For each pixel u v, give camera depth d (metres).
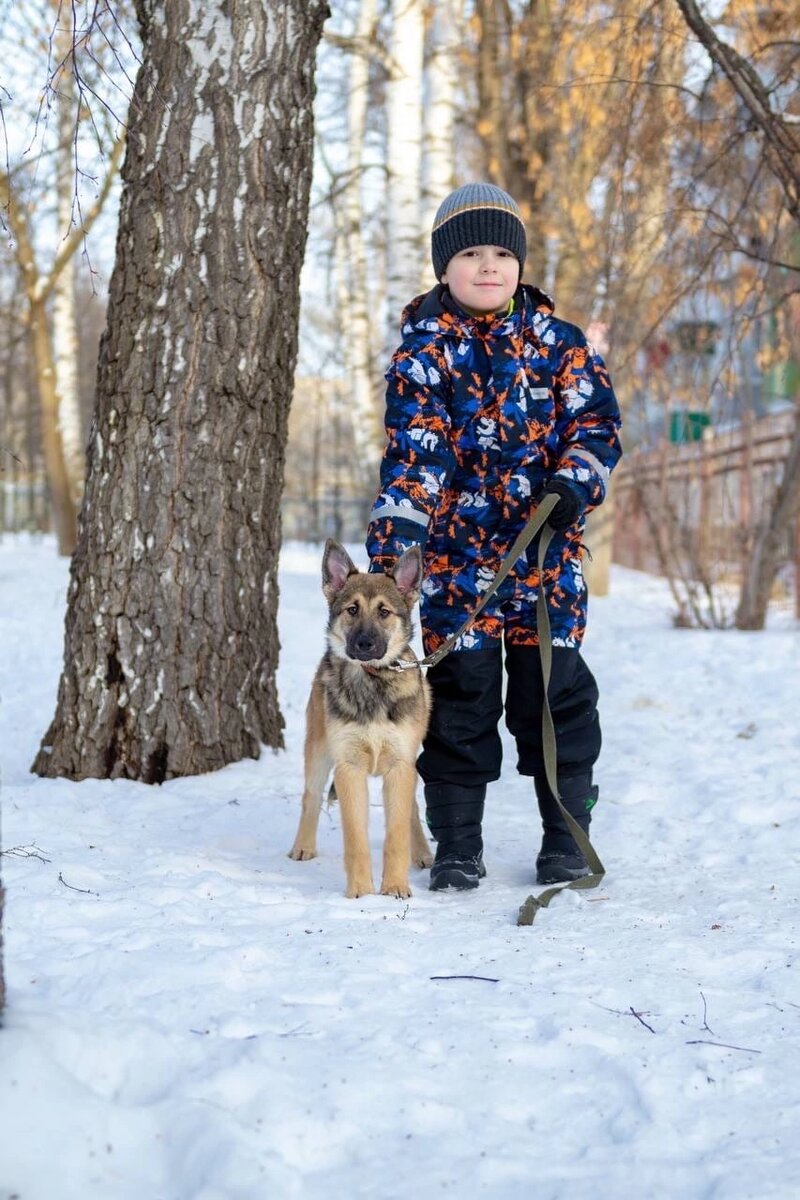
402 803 4.43
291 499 39.09
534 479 4.56
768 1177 2.33
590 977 3.41
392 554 4.40
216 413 6.08
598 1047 2.90
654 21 8.68
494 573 4.58
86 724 6.10
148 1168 2.32
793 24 9.32
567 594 4.62
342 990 3.23
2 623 11.76
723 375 9.87
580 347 4.57
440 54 14.63
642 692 9.58
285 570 17.00
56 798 5.69
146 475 6.04
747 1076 2.77
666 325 11.66
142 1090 2.60
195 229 5.97
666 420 15.03
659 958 3.59
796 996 3.29
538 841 5.45
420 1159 2.40
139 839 5.10
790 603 17.17
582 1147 2.50
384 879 4.41
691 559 14.66
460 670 4.55
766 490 15.70
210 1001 3.06
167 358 6.00
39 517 38.12
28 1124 2.29
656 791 6.40
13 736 7.46
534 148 16.23
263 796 5.89
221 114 5.95
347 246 20.72
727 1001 3.24
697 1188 2.33
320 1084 2.62
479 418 4.48
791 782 6.44
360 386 19.97
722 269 10.01
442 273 4.59
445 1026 3.00
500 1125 2.56
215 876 4.42
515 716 4.73
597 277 11.64
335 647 4.42
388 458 4.50
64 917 3.80
